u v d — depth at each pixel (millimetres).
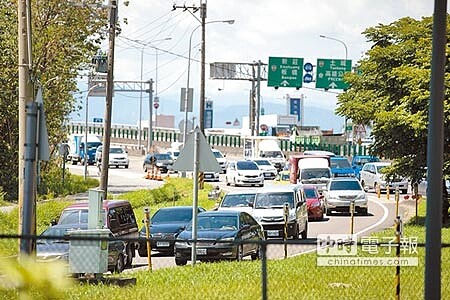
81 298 30672
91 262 34125
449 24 68312
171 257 56000
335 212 89500
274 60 143125
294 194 66250
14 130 102312
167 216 60281
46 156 26562
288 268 38156
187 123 90438
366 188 122500
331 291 31250
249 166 130125
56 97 105562
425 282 23312
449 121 65062
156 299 30672
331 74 142000
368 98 72625
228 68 165375
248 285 33219
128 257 48406
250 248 50031
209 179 143750
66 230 44000
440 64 23281
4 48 100125
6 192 98750
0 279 15203
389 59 70938
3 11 100562
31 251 25531
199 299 30453
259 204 65750
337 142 195250
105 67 80500
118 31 78750
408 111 67688
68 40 102938
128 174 160250
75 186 114938
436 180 23219
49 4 101312
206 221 50188
